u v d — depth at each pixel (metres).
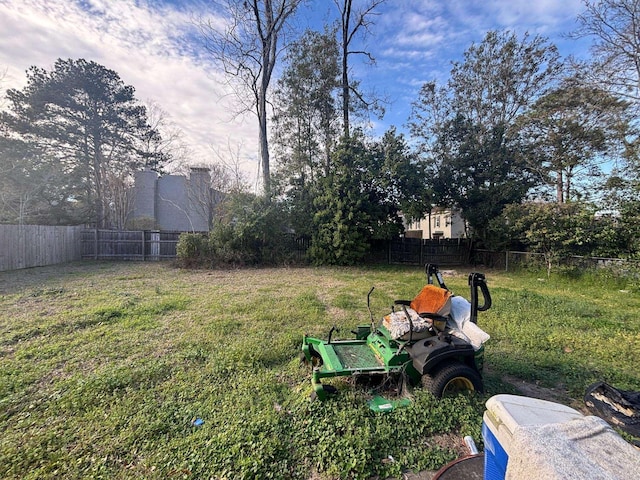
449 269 14.02
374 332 3.60
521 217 12.07
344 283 9.73
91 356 3.94
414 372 2.97
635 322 5.60
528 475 0.96
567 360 3.95
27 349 4.11
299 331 4.90
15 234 11.58
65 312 5.82
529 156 14.92
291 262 14.25
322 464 2.13
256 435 2.36
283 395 3.03
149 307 6.18
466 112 16.61
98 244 15.47
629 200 9.94
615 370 3.66
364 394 2.92
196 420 2.61
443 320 3.15
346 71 16.67
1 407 2.77
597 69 12.22
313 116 16.52
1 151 16.91
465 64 16.38
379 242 16.14
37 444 2.30
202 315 5.80
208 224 22.28
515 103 16.08
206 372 3.48
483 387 2.95
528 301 7.02
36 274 10.65
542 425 1.12
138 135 24.95
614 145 12.47
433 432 2.46
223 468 2.05
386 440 2.34
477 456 2.11
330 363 3.06
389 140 14.34
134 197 23.69
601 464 0.92
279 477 2.01
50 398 2.96
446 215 19.48
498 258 14.32
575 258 10.58
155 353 4.05
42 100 20.19
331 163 15.10
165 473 2.05
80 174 21.03
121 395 3.02
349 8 16.08
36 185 17.36
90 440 2.36
